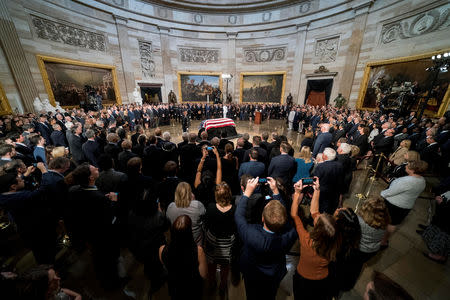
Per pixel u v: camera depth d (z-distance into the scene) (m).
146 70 14.11
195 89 16.12
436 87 6.97
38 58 8.83
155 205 1.67
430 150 4.38
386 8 9.22
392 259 2.41
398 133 6.23
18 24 8.17
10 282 0.89
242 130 10.48
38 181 3.38
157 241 1.69
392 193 2.26
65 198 2.18
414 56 7.79
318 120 8.66
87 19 10.80
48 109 8.93
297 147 7.35
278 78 15.13
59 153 2.69
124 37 12.59
